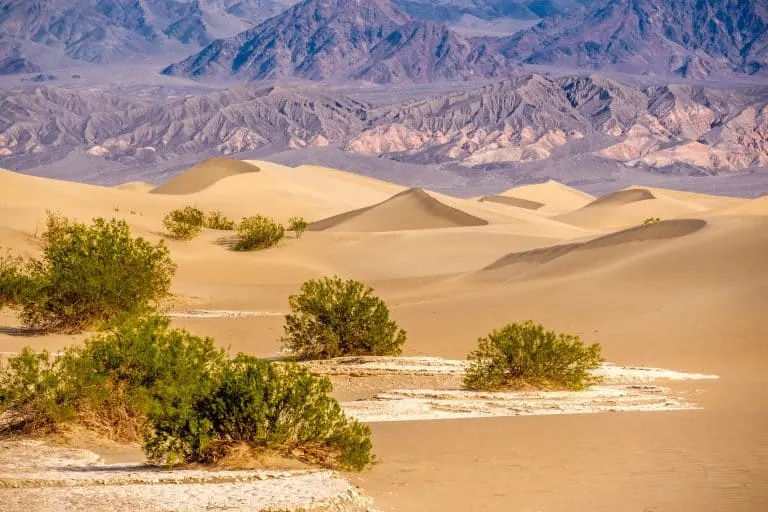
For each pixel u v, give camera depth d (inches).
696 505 958.4
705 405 1706.4
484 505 978.7
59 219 5162.4
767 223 3762.3
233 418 1189.7
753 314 2822.3
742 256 3373.5
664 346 2632.9
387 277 5521.7
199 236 6250.0
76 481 1058.7
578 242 4365.2
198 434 1181.7
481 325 3056.1
